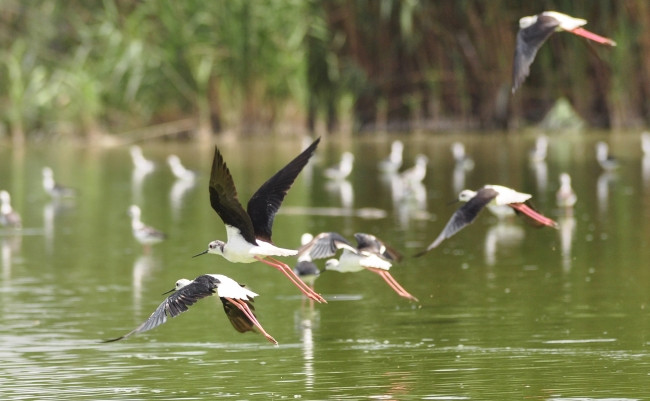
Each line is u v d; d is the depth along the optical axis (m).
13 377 12.93
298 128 46.97
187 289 10.21
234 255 10.30
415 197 29.66
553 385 12.08
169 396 12.03
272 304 16.80
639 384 12.04
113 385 12.52
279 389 12.19
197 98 46.22
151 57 44.53
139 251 21.94
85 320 15.97
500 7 45.38
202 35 44.50
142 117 47.66
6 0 48.81
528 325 15.02
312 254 13.60
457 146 36.50
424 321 15.45
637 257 19.86
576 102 47.03
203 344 14.46
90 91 46.16
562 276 18.34
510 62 46.06
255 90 46.25
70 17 48.41
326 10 46.47
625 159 37.62
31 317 16.19
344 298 17.14
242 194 29.91
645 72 45.66
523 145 43.34
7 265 20.58
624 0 44.50
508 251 20.91
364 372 12.83
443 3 46.03
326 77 47.16
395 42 47.28
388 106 49.00
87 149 46.97
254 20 44.31
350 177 35.62
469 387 12.08
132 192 32.88
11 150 46.88
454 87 47.66
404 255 20.67
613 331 14.55
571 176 33.41
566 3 44.62
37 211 28.70
